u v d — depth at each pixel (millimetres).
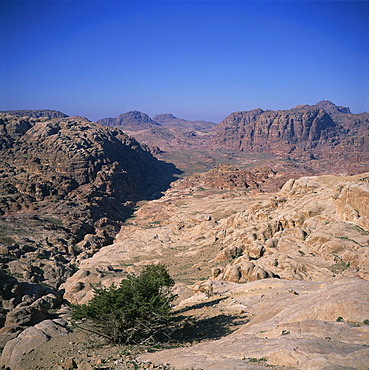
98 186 160500
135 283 25828
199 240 89312
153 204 157375
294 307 20984
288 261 46812
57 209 124562
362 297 18500
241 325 24078
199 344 20328
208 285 42844
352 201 56062
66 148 169125
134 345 23641
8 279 52312
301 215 62906
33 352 25266
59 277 68562
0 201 122625
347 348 14062
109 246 96500
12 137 182125
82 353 23266
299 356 13734
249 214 82938
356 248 47281
